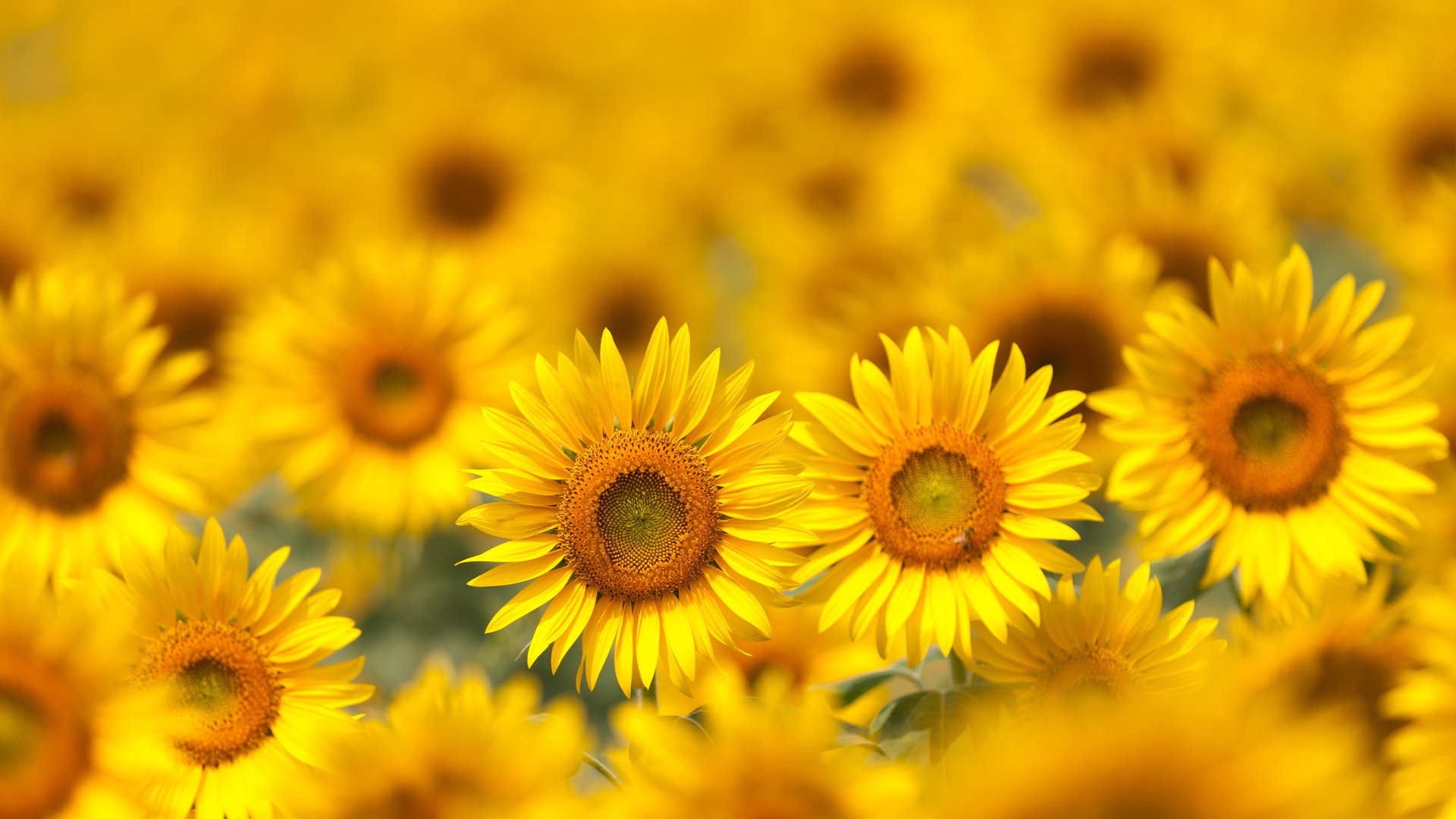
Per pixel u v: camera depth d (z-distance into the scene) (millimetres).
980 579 2613
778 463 2619
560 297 3791
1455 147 3432
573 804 2633
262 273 3422
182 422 2932
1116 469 2699
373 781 2639
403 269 3074
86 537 2893
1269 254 3225
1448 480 2740
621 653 2605
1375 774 2607
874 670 2699
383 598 2963
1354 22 4043
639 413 2629
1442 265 3172
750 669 2703
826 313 3488
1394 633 2652
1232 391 2691
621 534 2611
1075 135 3865
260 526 3023
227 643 2652
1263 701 2541
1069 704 2588
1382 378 2689
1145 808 2354
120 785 2643
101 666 2643
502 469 2617
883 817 2541
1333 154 3689
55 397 2896
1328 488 2691
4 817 2631
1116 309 3014
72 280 2977
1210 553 2709
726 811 2564
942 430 2627
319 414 3039
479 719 2652
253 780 2641
